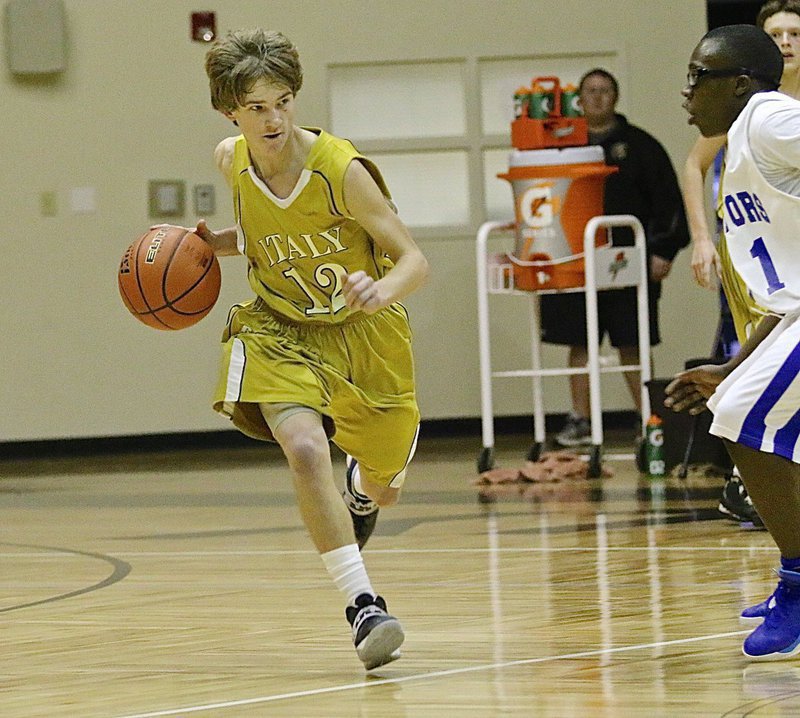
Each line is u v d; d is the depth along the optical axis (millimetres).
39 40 21938
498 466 17828
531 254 15984
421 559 10398
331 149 6961
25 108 22109
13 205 22125
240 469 19141
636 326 18156
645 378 16203
